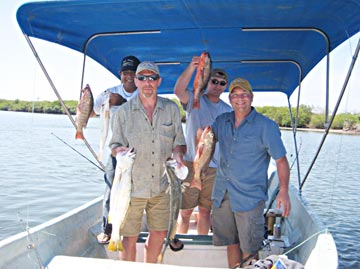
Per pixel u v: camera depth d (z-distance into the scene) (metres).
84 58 4.62
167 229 3.52
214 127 3.69
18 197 12.11
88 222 4.08
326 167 21.00
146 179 3.37
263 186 3.48
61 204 11.38
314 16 3.83
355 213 11.49
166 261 3.93
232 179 3.49
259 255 3.83
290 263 2.66
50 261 2.87
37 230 3.13
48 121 55.12
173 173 3.19
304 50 5.09
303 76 6.14
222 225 3.62
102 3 3.36
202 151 3.57
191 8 3.58
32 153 22.92
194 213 5.50
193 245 3.90
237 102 3.38
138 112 3.34
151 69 3.26
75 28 4.13
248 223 3.44
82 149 24.64
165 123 3.38
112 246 3.06
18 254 2.82
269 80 6.71
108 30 4.34
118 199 3.05
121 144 3.41
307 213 3.97
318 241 3.16
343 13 3.61
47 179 15.46
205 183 4.34
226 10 3.65
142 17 3.87
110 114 4.11
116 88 4.43
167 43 4.94
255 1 3.37
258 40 4.79
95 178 16.11
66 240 3.51
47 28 3.93
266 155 3.48
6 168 17.67
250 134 3.39
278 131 3.39
